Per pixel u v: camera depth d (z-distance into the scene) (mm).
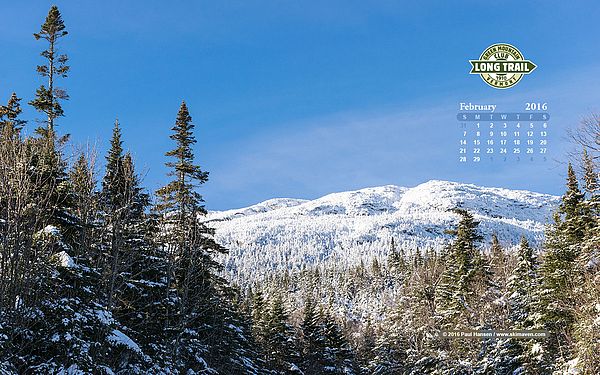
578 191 34000
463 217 48625
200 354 30484
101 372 19188
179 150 31219
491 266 46594
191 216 29375
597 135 20156
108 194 24609
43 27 30016
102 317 19156
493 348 38594
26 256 16750
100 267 22891
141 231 26234
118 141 27250
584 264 25234
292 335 56062
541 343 32375
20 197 16891
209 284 31109
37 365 17578
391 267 162375
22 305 16766
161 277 27562
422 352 48750
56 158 21453
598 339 23031
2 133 19875
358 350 80438
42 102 29047
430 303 53156
